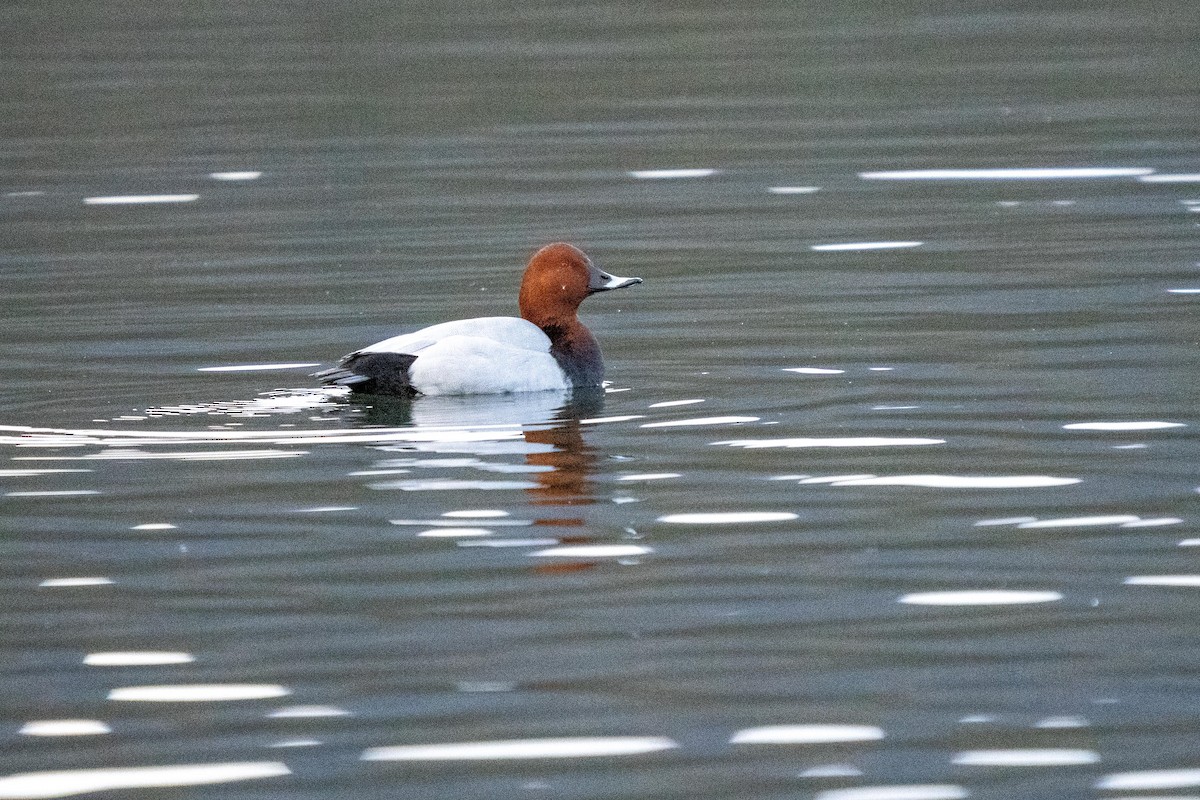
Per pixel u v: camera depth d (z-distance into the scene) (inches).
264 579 402.9
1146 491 450.9
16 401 553.3
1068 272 711.1
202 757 321.7
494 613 382.3
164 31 1421.0
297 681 351.6
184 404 547.2
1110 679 346.0
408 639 369.7
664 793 306.8
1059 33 1347.2
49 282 734.5
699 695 343.0
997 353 594.9
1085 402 533.3
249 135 1059.3
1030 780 309.1
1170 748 318.7
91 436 513.0
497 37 1370.6
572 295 580.7
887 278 716.0
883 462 481.1
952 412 527.2
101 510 449.7
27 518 445.1
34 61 1304.1
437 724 332.8
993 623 372.5
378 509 446.9
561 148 1016.9
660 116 1096.8
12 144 1048.2
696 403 544.7
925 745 322.3
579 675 351.6
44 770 318.3
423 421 525.3
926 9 1472.7
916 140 1005.8
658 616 379.2
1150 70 1184.2
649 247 787.4
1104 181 887.1
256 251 788.0
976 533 424.8
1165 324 624.1
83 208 885.8
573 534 427.8
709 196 889.5
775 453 491.2
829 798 304.0
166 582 402.0
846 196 878.4
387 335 641.6
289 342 632.4
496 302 692.1
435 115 1109.1
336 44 1349.7
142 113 1122.7
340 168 973.8
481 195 901.2
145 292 713.0
